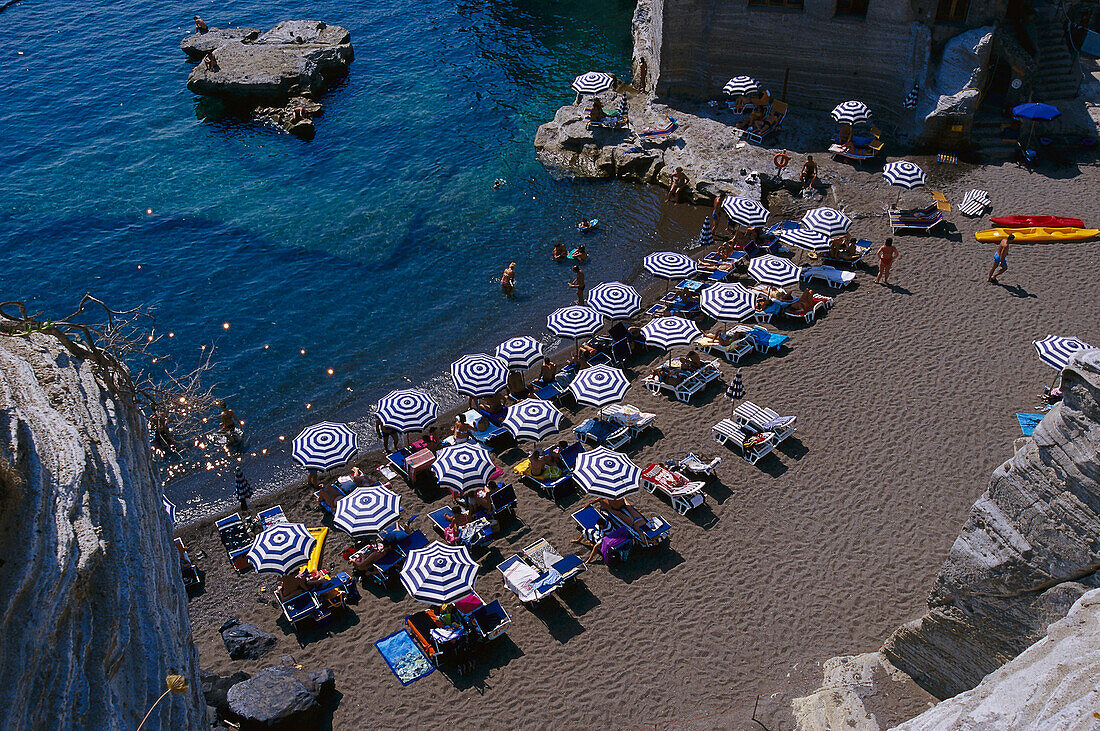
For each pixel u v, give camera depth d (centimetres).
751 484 2509
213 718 1802
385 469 2694
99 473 1118
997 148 3984
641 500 2497
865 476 2497
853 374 2878
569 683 2012
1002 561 1421
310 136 4828
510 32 6019
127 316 3472
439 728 1931
